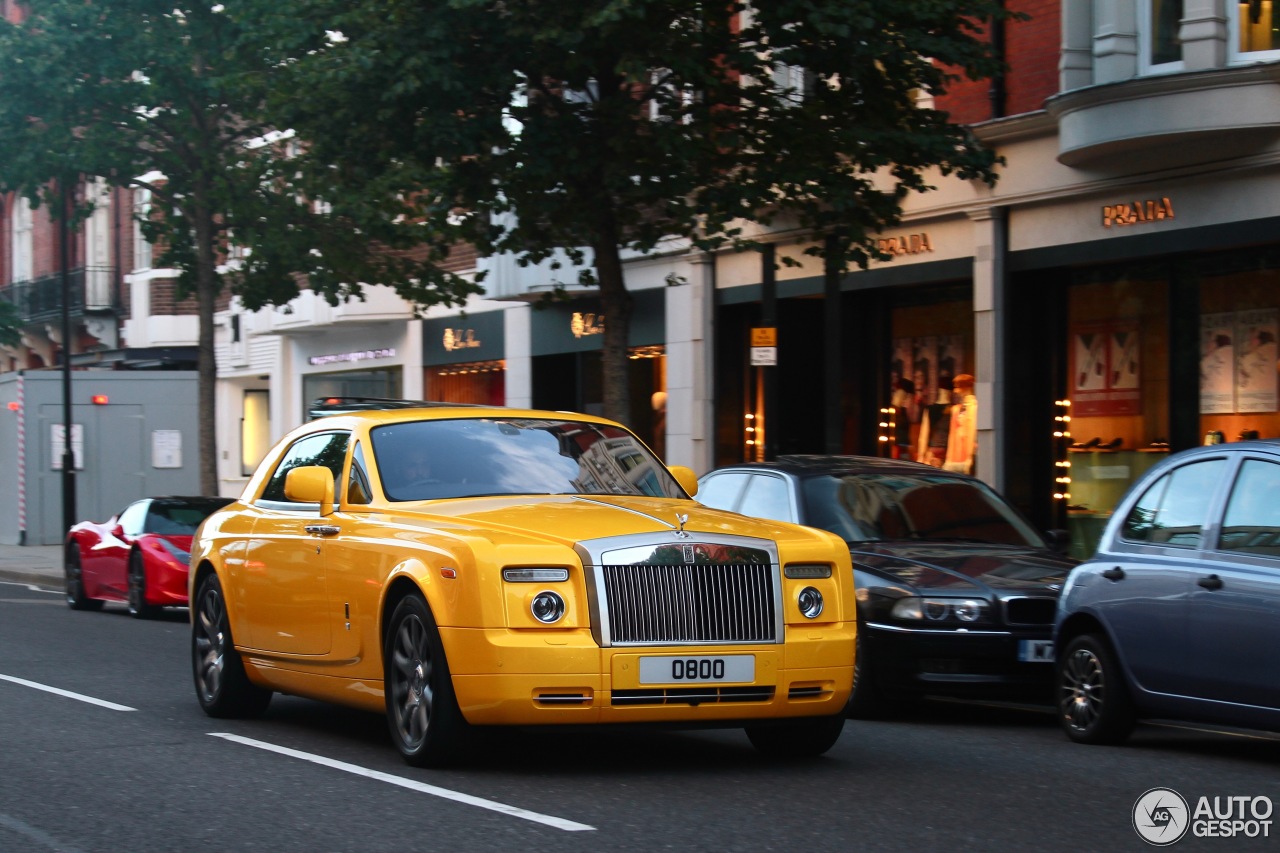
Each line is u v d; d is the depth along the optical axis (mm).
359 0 16234
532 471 8898
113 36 23359
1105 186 17828
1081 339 19188
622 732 9508
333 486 8977
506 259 27625
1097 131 16891
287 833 6477
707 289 24391
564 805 7020
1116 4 17031
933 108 20250
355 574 8375
